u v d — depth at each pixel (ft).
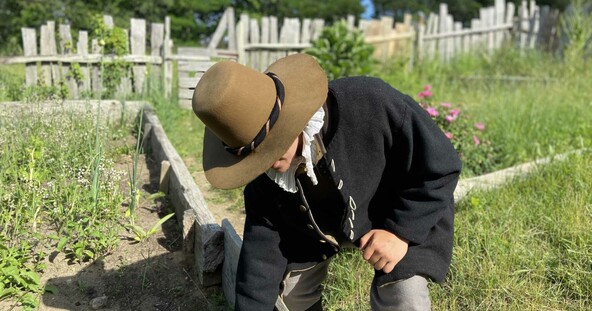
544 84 33.55
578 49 36.24
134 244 11.87
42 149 14.38
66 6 60.39
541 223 12.27
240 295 7.49
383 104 6.34
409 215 6.64
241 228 13.96
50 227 12.15
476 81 35.19
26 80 26.37
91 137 16.43
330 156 6.43
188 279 10.91
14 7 58.75
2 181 12.82
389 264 6.75
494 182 14.97
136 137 19.69
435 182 6.52
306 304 8.32
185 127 23.77
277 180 6.64
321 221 7.22
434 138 6.40
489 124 21.33
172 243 12.00
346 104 6.36
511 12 45.47
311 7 106.11
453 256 10.91
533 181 14.66
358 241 7.27
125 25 63.36
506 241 11.42
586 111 23.07
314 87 5.98
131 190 13.03
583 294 9.91
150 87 27.94
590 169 14.88
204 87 5.78
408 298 6.89
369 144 6.44
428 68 39.14
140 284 10.73
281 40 35.17
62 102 18.61
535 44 46.70
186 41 84.43
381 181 6.91
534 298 9.87
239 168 5.99
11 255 10.36
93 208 12.08
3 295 9.91
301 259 7.64
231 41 34.32
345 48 31.86
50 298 10.19
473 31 43.52
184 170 14.25
